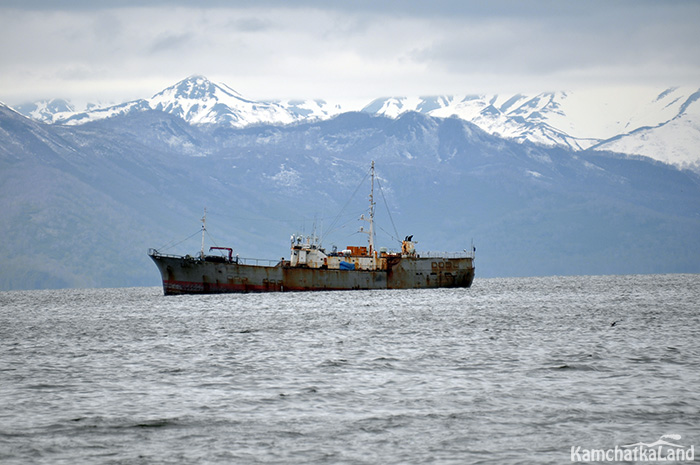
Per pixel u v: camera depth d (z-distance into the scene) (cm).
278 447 12838
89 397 16350
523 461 12112
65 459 12444
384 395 16088
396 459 12238
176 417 14575
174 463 12244
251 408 15175
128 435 13550
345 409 14988
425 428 13688
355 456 12394
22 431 13800
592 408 14775
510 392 16175
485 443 12888
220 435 13475
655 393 15875
